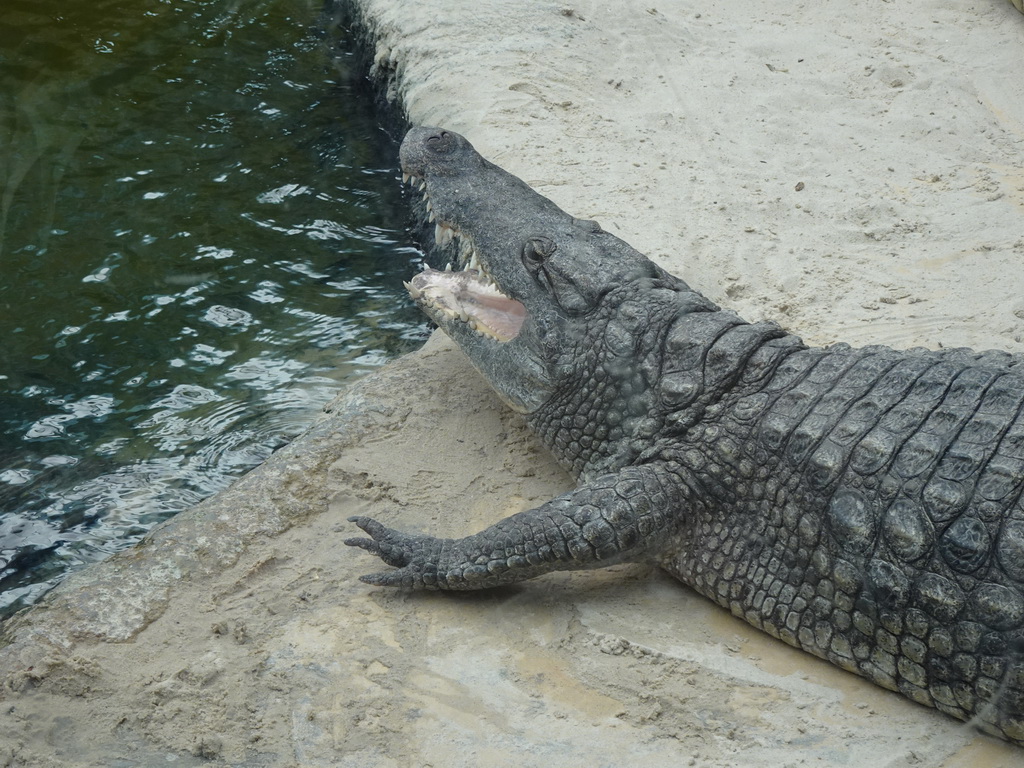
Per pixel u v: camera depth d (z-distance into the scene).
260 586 3.80
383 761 3.10
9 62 8.32
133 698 3.31
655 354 3.96
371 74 8.43
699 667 3.44
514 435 4.57
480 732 3.20
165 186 6.95
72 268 6.12
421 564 3.72
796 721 3.23
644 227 5.90
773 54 8.26
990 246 5.71
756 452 3.59
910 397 3.44
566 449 4.24
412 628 3.61
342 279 6.17
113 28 8.98
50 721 3.23
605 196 6.23
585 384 4.11
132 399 5.19
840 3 9.13
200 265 6.20
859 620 3.31
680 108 7.41
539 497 4.22
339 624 3.63
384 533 3.80
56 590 3.77
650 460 3.87
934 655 3.15
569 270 4.20
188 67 8.50
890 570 3.21
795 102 7.50
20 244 6.29
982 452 3.17
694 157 6.76
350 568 3.89
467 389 4.86
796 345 3.85
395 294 6.05
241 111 7.96
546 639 3.56
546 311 4.23
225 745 3.15
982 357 3.75
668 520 3.66
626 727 3.21
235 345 5.59
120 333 5.64
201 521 4.05
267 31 9.23
